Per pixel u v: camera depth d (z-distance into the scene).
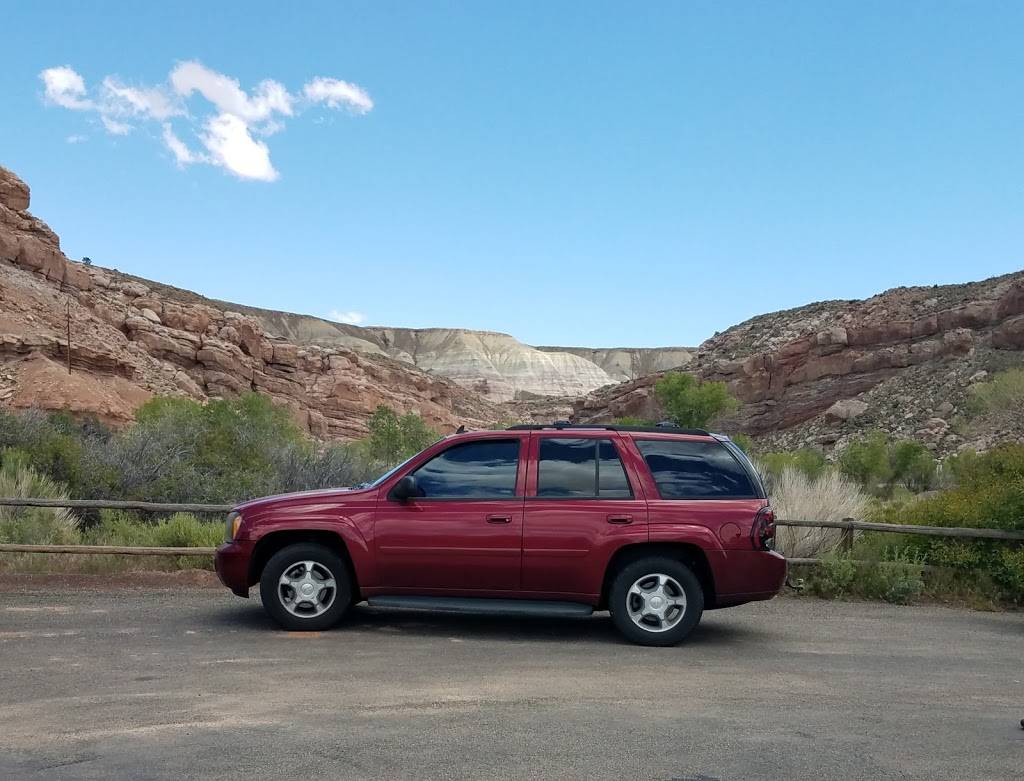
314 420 90.94
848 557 10.62
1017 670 6.68
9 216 68.88
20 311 58.06
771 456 42.22
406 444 43.09
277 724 4.71
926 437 67.56
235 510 7.87
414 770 4.05
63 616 7.86
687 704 5.35
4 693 5.26
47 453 15.86
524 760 4.22
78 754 4.16
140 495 15.66
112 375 56.00
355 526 7.52
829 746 4.58
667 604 7.26
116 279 94.38
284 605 7.49
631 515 7.35
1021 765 4.33
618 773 4.08
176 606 8.53
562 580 7.36
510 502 7.46
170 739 4.42
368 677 5.85
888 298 95.94
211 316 87.88
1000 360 76.12
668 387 62.38
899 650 7.34
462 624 8.03
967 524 10.87
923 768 4.27
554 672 6.14
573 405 146.00
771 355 97.56
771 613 9.13
